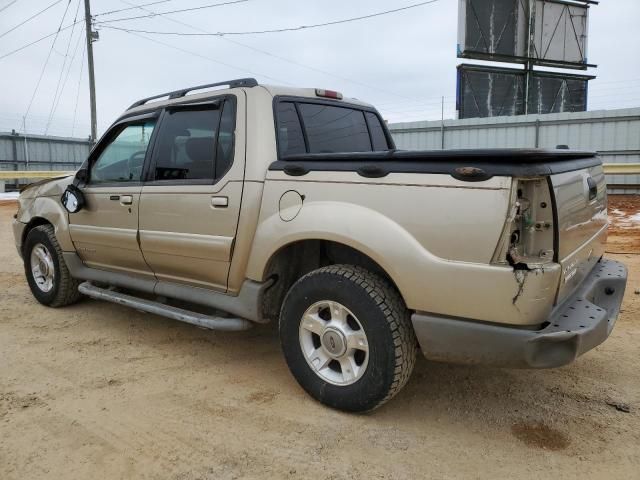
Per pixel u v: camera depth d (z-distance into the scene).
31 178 26.22
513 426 3.07
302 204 3.25
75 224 4.84
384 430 3.02
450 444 2.88
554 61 22.33
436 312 2.82
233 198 3.52
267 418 3.15
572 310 2.89
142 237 4.11
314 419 3.14
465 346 2.77
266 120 3.56
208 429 3.03
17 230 5.64
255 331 4.72
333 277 3.09
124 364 3.97
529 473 2.62
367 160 3.03
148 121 4.29
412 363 3.03
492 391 3.51
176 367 3.92
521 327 2.64
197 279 3.91
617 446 2.85
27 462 2.71
